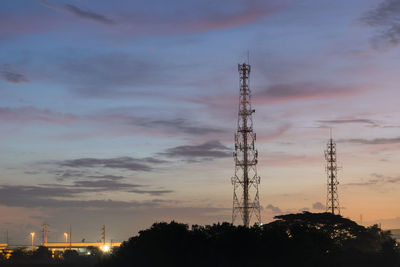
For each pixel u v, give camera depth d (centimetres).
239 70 18262
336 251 16400
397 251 17688
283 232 16138
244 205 17638
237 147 17962
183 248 15238
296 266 15288
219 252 15238
